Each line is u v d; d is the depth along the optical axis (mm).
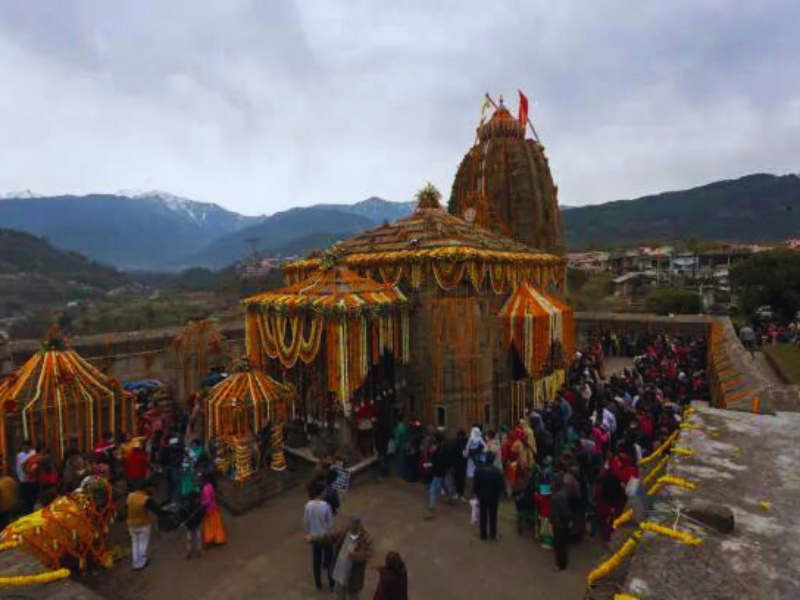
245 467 10977
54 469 9867
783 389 8531
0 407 11297
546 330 14828
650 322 30625
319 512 7816
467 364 13602
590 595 3850
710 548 3680
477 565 8453
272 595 7742
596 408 13266
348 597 6852
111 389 12867
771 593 3129
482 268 14000
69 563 8078
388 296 13469
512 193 27453
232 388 11695
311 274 16812
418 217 17375
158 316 77375
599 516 8797
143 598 7656
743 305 39656
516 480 10523
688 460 5438
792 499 4453
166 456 10422
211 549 9055
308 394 14484
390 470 12625
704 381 17281
